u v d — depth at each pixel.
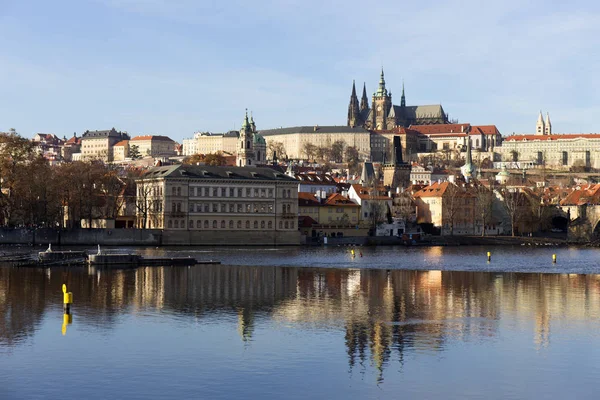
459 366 86.75
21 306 120.56
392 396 76.69
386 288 150.12
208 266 196.12
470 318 114.44
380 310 121.25
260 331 103.31
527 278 174.00
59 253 198.25
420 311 120.56
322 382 80.69
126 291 139.88
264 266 198.88
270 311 119.25
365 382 80.75
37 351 91.38
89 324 106.75
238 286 150.00
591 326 108.62
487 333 103.31
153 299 130.38
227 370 84.31
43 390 77.06
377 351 93.00
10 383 79.12
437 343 97.38
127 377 81.38
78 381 79.88
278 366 86.06
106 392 76.62
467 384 80.44
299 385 79.62
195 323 108.44
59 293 135.38
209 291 141.62
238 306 124.00
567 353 92.56
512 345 96.44
